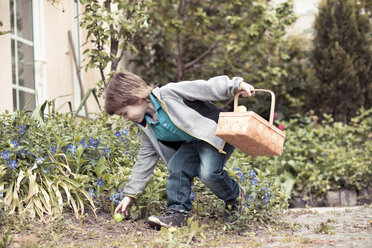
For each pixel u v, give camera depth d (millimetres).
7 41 4430
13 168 2928
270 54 7676
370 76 7500
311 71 7777
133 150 3764
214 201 3328
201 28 7391
